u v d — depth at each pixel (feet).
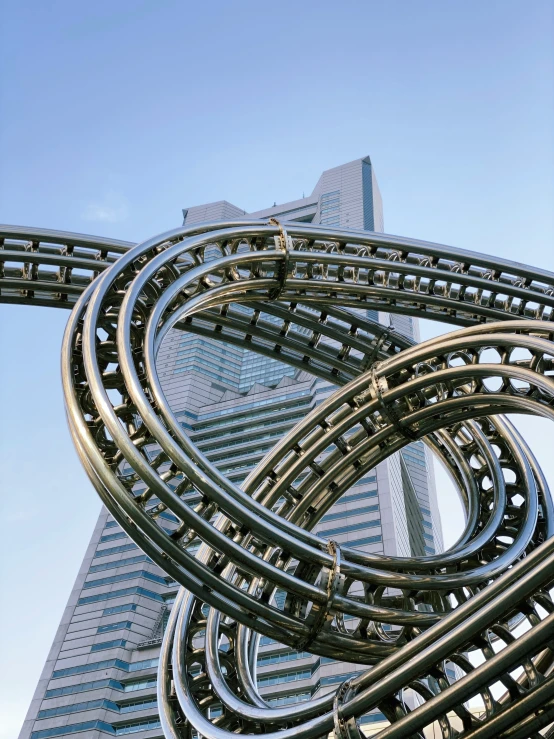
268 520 55.42
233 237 75.77
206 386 363.56
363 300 85.61
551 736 53.93
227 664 68.69
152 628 255.09
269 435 319.68
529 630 41.01
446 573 67.05
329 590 54.19
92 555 286.87
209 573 52.60
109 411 53.11
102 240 81.05
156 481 50.70
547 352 61.72
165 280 73.10
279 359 88.07
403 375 74.74
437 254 86.28
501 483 78.18
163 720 65.10
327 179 491.72
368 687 45.60
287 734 46.75
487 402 70.38
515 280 90.53
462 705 42.91
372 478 263.90
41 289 79.51
